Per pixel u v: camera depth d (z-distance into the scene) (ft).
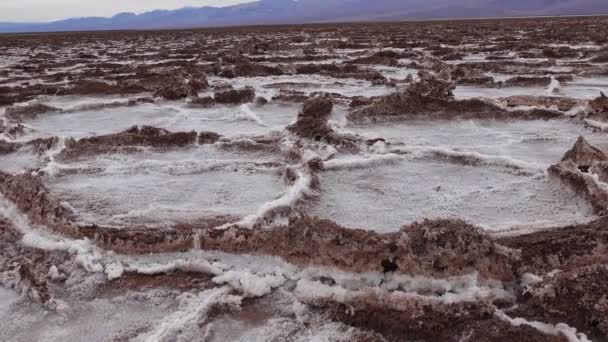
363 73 53.26
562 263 13.67
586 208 17.58
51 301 13.14
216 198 19.97
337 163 23.31
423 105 33.65
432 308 12.12
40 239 16.38
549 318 11.82
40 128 33.32
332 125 31.09
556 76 46.44
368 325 12.04
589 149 21.62
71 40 157.69
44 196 18.04
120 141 27.61
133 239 15.51
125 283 14.06
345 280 13.39
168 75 49.49
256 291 13.28
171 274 14.38
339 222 17.43
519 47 75.31
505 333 11.19
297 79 53.06
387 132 30.19
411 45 86.02
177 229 16.84
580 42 82.23
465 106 33.96
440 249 13.16
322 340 11.66
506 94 41.29
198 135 28.37
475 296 12.50
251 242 14.97
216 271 14.23
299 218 14.76
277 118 34.78
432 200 19.33
